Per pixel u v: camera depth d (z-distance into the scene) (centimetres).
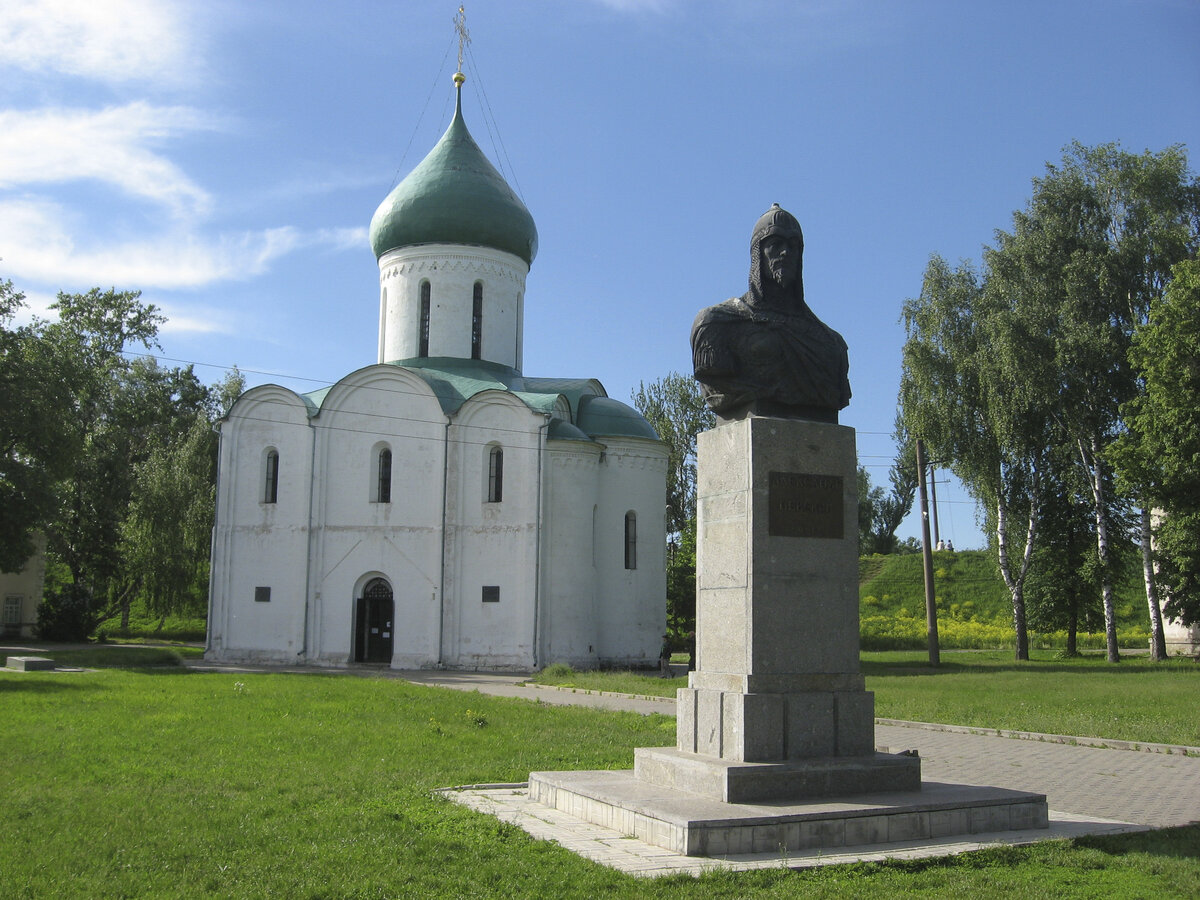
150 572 5438
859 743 1132
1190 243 4150
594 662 3959
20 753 1447
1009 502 4581
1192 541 3681
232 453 4325
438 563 3988
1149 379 3541
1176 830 1045
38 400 3862
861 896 802
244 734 1672
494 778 1325
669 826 946
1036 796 1080
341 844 945
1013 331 4097
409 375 4119
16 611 5706
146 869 863
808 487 1171
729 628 1148
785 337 1226
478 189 4481
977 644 6116
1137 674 3525
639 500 4209
